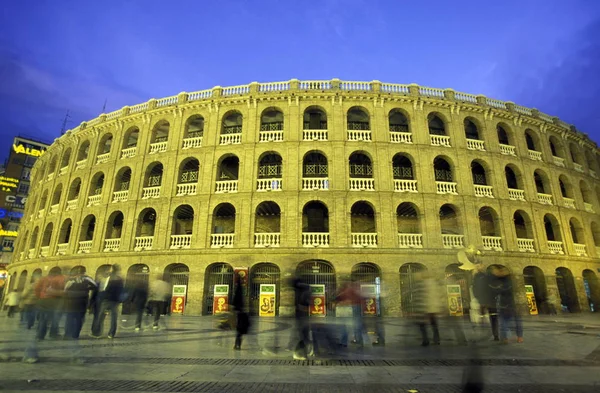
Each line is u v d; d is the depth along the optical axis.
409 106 30.45
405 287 26.19
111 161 32.56
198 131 33.75
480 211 30.98
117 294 13.90
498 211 29.08
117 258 28.64
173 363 9.01
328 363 9.10
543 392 6.55
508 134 32.94
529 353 10.41
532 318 24.08
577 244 31.73
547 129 34.72
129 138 36.88
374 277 26.70
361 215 32.06
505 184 30.05
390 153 28.67
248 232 26.70
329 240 26.27
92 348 11.25
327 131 29.16
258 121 29.84
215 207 27.84
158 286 17.34
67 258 31.25
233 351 10.91
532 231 29.77
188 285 26.31
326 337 10.83
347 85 30.75
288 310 24.34
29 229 38.59
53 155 39.88
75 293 11.25
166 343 12.46
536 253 28.75
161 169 33.53
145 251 27.86
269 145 28.91
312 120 32.12
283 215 26.83
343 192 27.16
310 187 27.70
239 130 33.09
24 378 7.36
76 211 32.78
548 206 31.16
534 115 34.66
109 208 30.98
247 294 25.03
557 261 29.55
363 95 29.84
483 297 13.19
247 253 26.12
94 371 8.05
